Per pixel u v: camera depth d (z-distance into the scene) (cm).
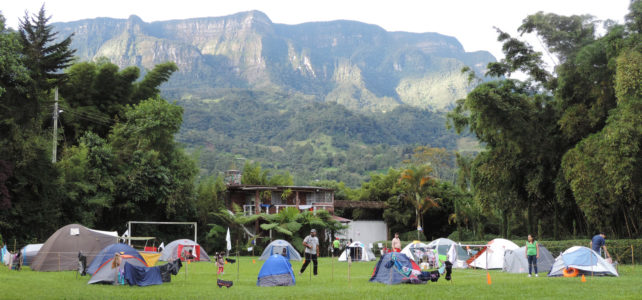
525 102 3378
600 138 2716
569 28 3356
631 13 2809
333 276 2205
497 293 1503
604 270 2069
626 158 2553
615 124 2627
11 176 3127
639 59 2556
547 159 3434
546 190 3603
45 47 3578
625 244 2789
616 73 2648
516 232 5178
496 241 2903
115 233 2802
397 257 1897
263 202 5362
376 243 5150
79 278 2070
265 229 4966
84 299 1393
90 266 2070
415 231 5459
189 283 1906
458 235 5109
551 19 3341
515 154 3556
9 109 3128
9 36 3084
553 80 3438
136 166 4147
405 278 1842
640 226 3112
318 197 5619
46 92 4075
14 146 3153
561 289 1583
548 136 3372
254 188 5222
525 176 3606
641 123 2542
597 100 2977
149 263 2536
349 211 5934
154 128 4306
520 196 3850
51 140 3819
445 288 1652
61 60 3631
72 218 3681
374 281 1923
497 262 2820
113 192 4012
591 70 2941
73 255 2541
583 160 2775
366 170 18612
